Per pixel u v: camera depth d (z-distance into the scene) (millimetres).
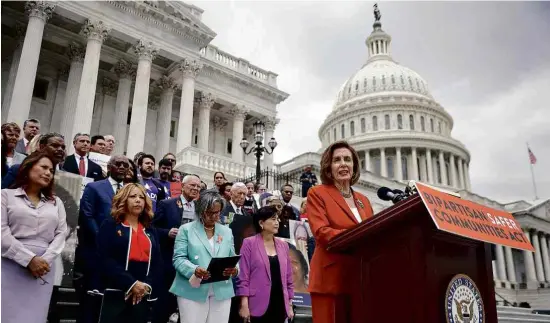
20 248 4676
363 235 2768
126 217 5402
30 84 23219
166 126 32375
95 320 5109
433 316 2320
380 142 79062
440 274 2438
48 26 27984
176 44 30719
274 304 6176
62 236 5254
